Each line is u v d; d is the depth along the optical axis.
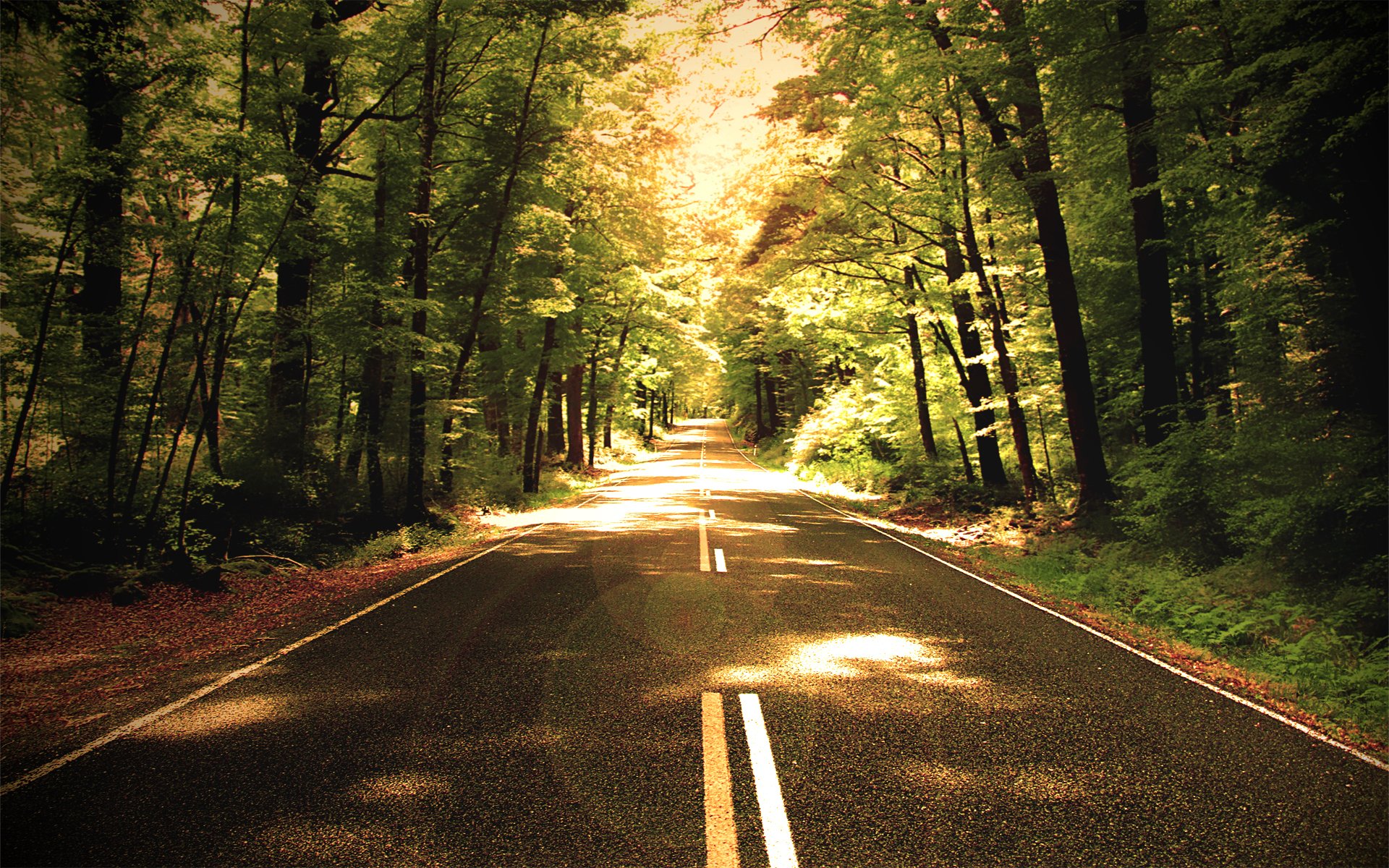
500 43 14.55
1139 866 2.77
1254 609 7.05
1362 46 6.59
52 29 8.05
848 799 3.26
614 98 17.91
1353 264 8.06
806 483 26.53
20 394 8.91
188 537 9.66
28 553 8.27
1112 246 14.83
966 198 14.34
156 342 9.61
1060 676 5.12
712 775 3.47
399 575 9.13
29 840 2.90
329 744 3.86
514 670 5.09
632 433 48.59
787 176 17.64
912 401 22.34
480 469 19.22
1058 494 16.27
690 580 8.30
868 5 12.61
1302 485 7.89
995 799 3.29
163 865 2.75
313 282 13.09
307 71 12.97
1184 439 9.93
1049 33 11.02
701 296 28.34
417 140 14.98
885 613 6.98
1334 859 2.83
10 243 7.93
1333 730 4.23
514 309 19.23
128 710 4.42
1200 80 10.27
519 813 3.13
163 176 8.34
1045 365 16.39
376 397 13.07
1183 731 4.14
